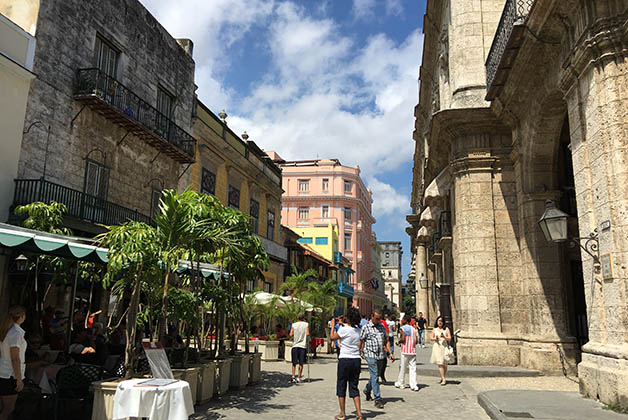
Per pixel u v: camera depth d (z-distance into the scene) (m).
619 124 6.71
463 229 13.07
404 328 9.80
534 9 8.26
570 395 7.52
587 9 7.11
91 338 10.05
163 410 4.93
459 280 13.12
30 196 12.15
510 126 12.59
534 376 10.74
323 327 20.98
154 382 5.22
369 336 7.96
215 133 22.62
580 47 7.25
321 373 12.73
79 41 14.38
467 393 8.96
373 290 68.31
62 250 7.86
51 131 13.23
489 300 12.41
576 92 7.79
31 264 10.54
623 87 6.76
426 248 29.03
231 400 8.09
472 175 13.12
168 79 18.98
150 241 6.14
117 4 16.08
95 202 14.25
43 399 7.07
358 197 63.00
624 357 6.30
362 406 7.77
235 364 9.30
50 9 13.35
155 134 16.83
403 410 7.41
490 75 11.83
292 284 20.61
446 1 16.33
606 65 6.90
